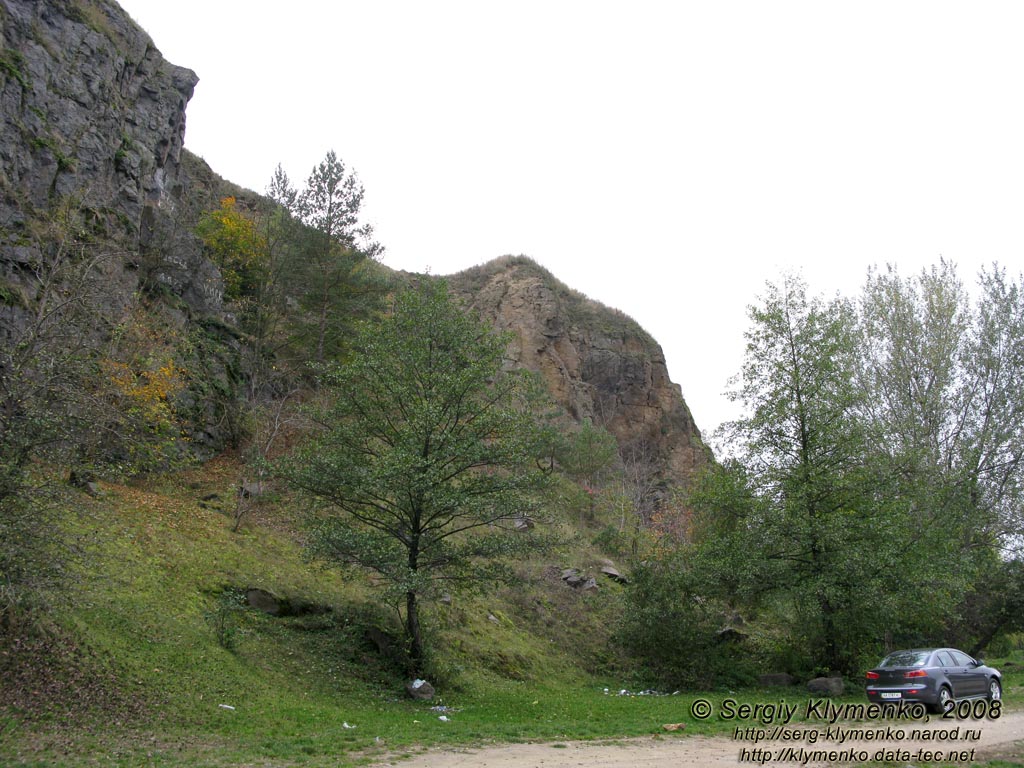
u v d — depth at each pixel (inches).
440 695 682.2
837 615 801.6
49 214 956.6
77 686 473.4
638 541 1382.9
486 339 778.2
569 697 769.6
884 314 1152.8
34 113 1016.2
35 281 866.1
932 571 807.1
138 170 1205.1
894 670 613.6
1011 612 1214.9
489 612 973.2
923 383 1114.1
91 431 531.2
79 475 585.0
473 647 848.3
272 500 935.7
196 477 994.1
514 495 719.1
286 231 1326.3
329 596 805.9
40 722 414.9
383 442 780.6
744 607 948.6
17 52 1024.9
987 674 657.0
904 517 818.2
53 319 558.3
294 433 1146.0
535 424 788.6
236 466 1064.8
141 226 1192.8
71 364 518.3
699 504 924.0
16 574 434.9
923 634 1012.5
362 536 675.4
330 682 639.1
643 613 893.2
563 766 396.5
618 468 1877.5
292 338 1310.3
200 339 1155.3
